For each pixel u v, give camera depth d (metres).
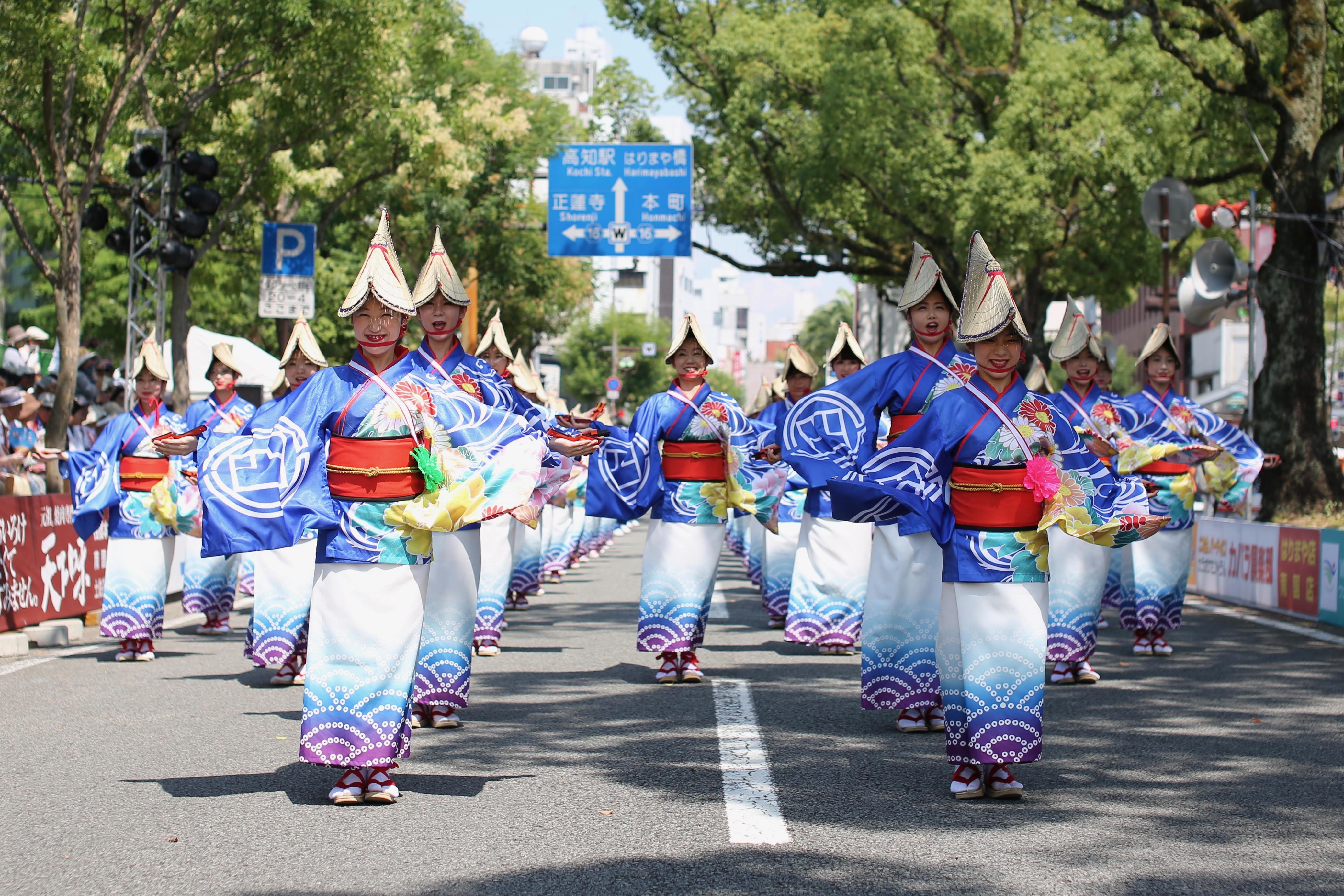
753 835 4.90
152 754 6.33
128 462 9.52
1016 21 24.42
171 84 17.25
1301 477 17.80
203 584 11.12
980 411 5.49
